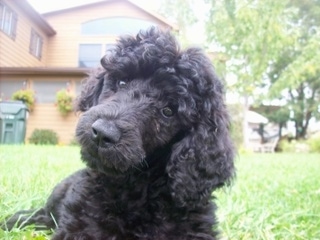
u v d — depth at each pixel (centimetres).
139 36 38
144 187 35
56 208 42
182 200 35
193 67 36
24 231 39
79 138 33
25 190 55
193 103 36
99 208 35
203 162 36
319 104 429
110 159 32
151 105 35
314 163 137
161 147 36
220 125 37
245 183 74
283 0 202
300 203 58
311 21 366
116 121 32
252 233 44
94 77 42
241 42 211
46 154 116
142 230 35
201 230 36
